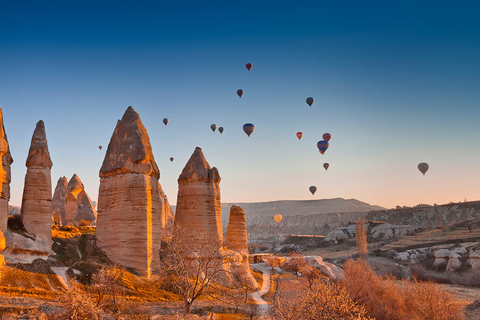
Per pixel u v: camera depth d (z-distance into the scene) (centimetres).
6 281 3102
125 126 4397
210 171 5288
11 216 3894
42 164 3944
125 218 4050
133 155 4191
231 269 4919
